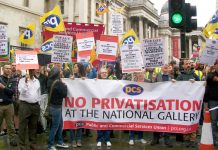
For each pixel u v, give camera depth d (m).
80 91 9.01
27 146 8.48
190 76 9.17
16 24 29.88
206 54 9.18
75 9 42.41
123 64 9.20
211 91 8.74
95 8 46.12
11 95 9.17
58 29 12.84
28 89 7.97
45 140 9.81
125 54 9.19
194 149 8.63
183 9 8.62
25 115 7.98
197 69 12.64
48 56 13.99
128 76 11.83
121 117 8.98
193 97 8.72
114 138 10.20
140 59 9.15
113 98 9.00
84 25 13.81
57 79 8.33
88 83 9.02
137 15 68.31
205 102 9.41
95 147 8.84
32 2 32.09
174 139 10.09
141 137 9.48
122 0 63.00
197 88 8.70
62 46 9.26
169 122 8.83
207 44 9.15
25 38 15.04
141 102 8.94
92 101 8.99
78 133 8.98
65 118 8.97
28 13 31.41
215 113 8.73
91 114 8.99
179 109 8.77
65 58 9.28
